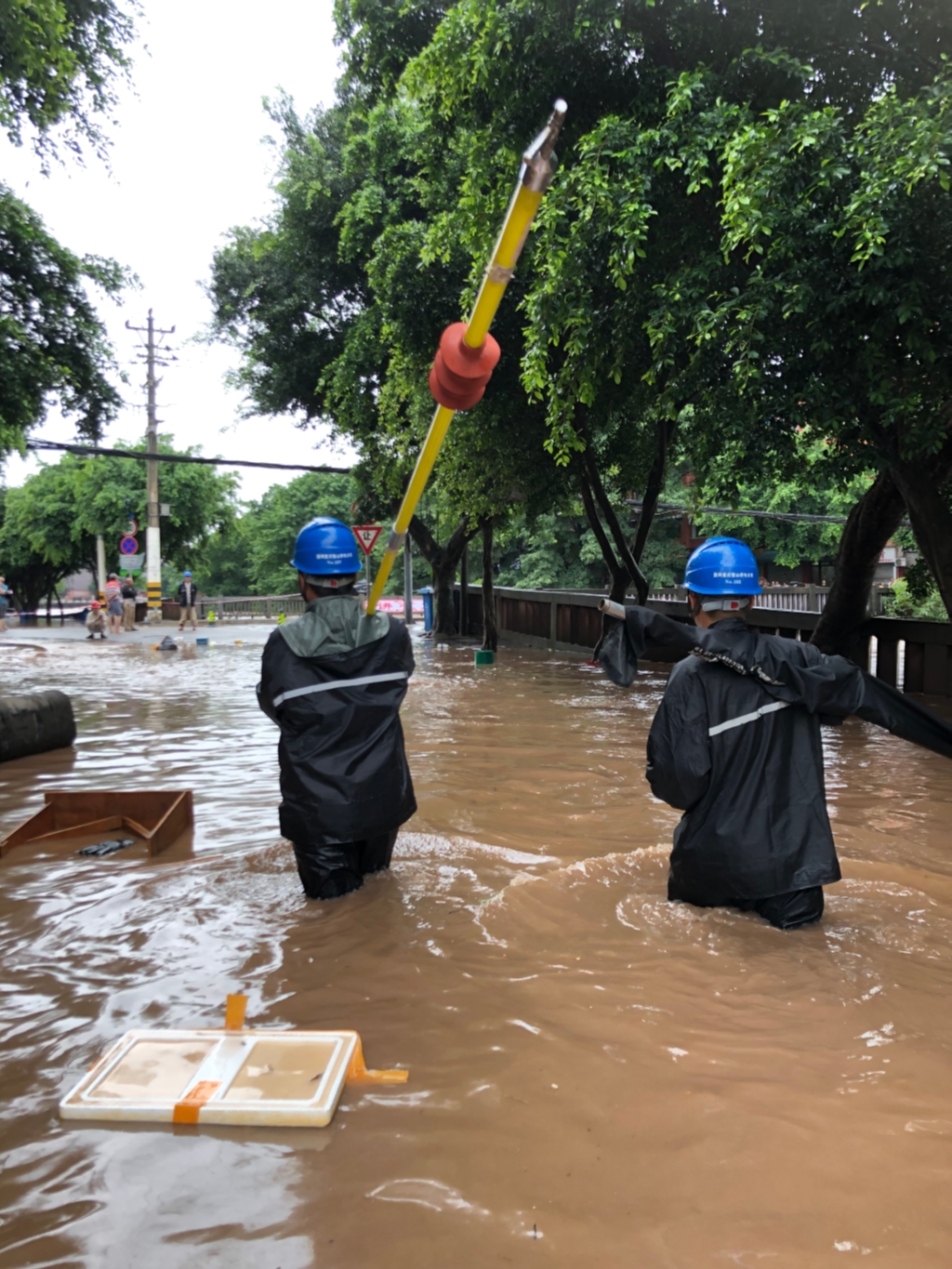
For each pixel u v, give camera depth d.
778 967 2.93
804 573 32.28
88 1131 2.10
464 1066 2.35
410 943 3.21
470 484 14.37
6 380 10.48
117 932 3.40
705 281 7.02
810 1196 1.82
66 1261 1.67
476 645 20.62
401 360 13.24
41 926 3.49
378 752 3.71
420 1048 2.46
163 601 40.69
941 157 5.36
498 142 8.29
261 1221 1.78
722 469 8.25
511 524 22.08
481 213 8.51
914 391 6.84
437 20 9.66
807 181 6.10
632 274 7.48
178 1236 1.73
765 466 7.96
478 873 4.00
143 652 19.44
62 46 8.03
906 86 6.95
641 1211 1.78
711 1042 2.46
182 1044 2.41
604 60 7.66
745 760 3.27
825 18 6.77
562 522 35.03
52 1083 2.33
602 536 13.58
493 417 12.27
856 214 5.77
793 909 3.25
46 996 2.87
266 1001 2.79
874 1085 2.24
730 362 7.28
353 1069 2.32
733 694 3.27
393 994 2.80
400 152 14.52
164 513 33.28
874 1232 1.72
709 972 2.90
